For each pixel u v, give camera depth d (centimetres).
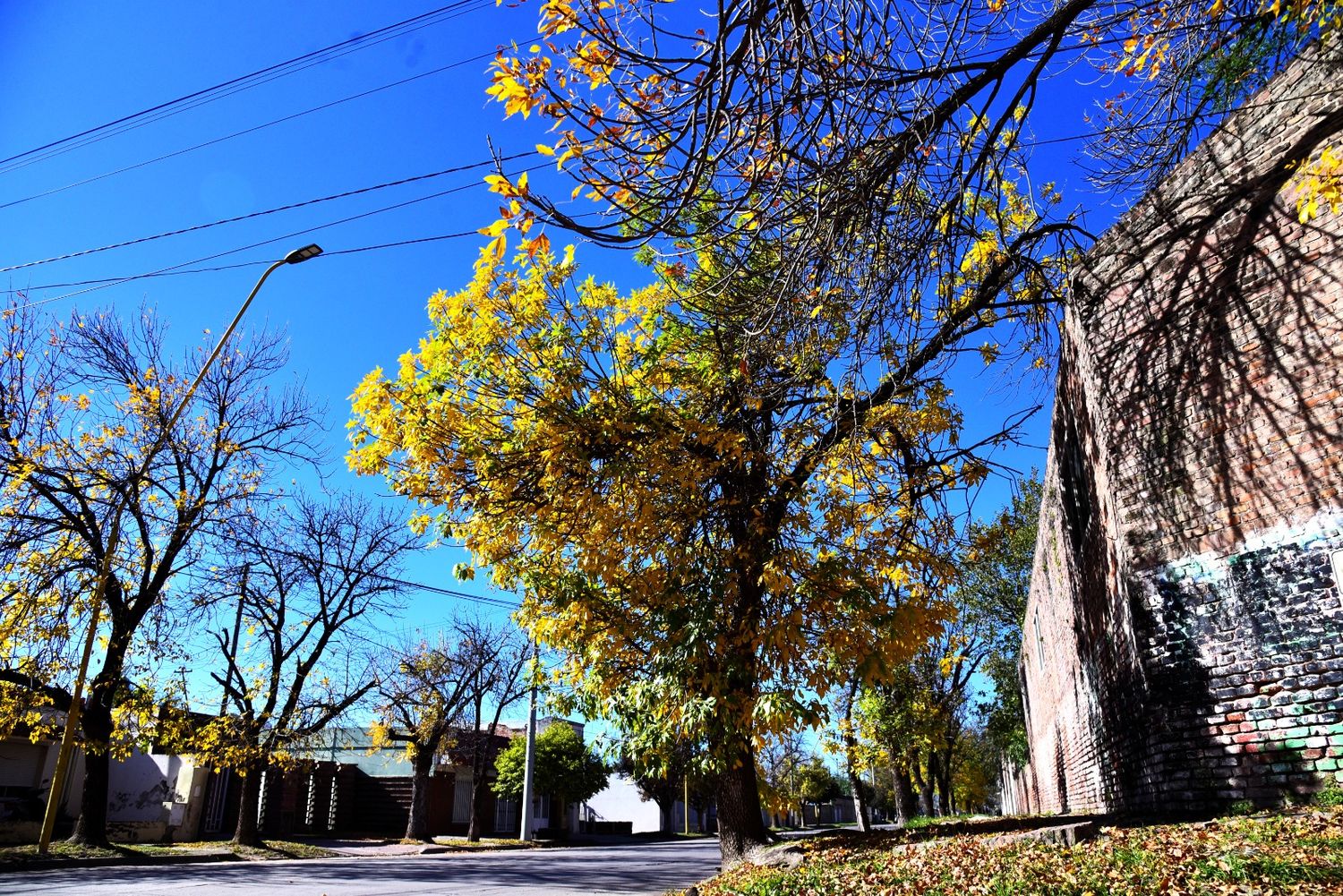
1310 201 638
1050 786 2023
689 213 553
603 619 987
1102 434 848
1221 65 782
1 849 1652
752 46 470
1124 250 850
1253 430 725
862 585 916
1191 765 721
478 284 945
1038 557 1738
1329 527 667
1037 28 515
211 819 3014
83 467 1794
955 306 841
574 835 4453
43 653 1722
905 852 780
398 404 977
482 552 1027
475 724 3409
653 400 979
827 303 609
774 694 870
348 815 3862
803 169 527
